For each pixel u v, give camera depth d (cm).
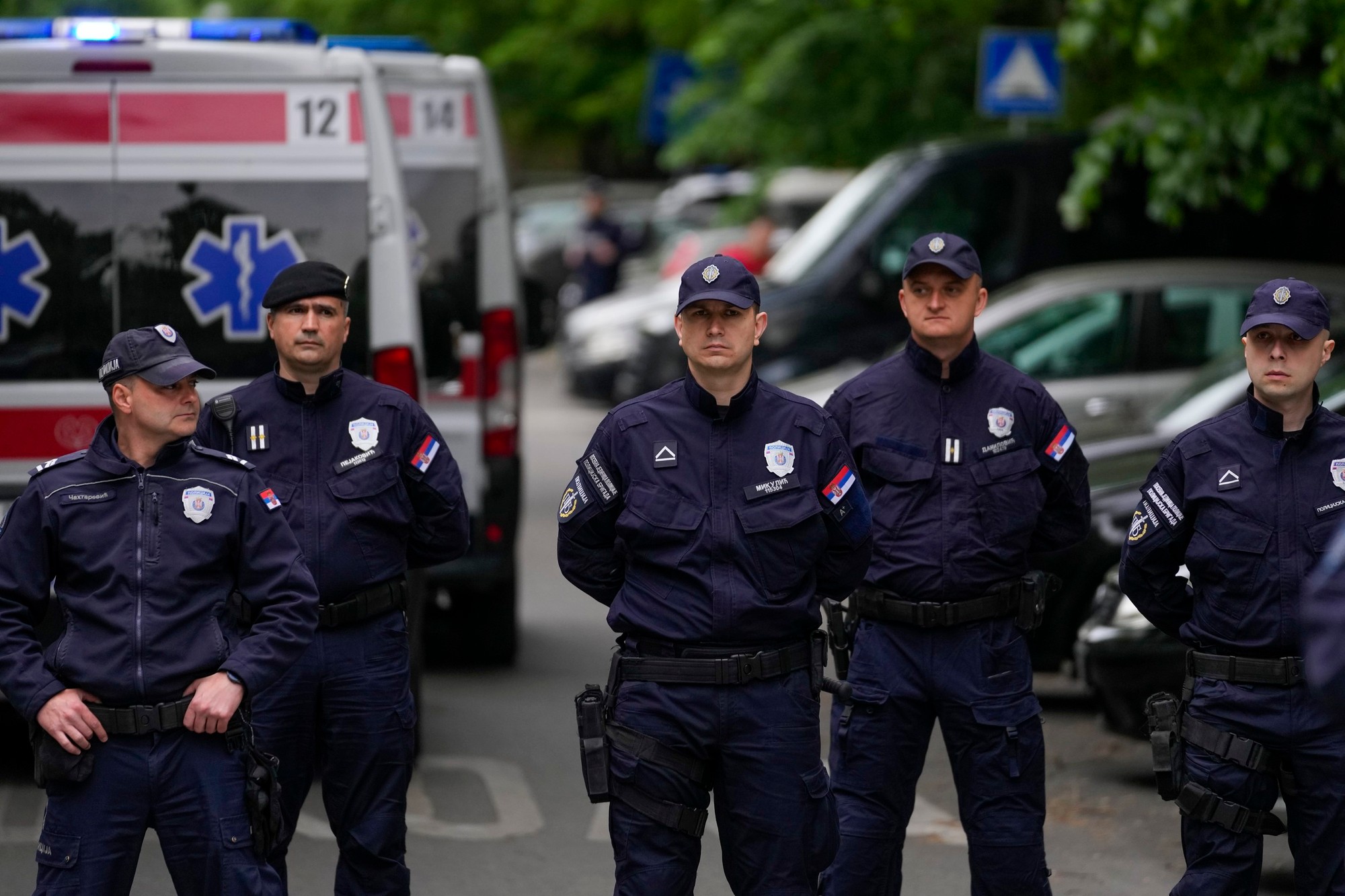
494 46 7481
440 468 1558
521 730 2334
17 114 1962
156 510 1284
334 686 1487
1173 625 1447
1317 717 1343
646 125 5809
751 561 1294
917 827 1959
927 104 4447
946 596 1469
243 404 1534
